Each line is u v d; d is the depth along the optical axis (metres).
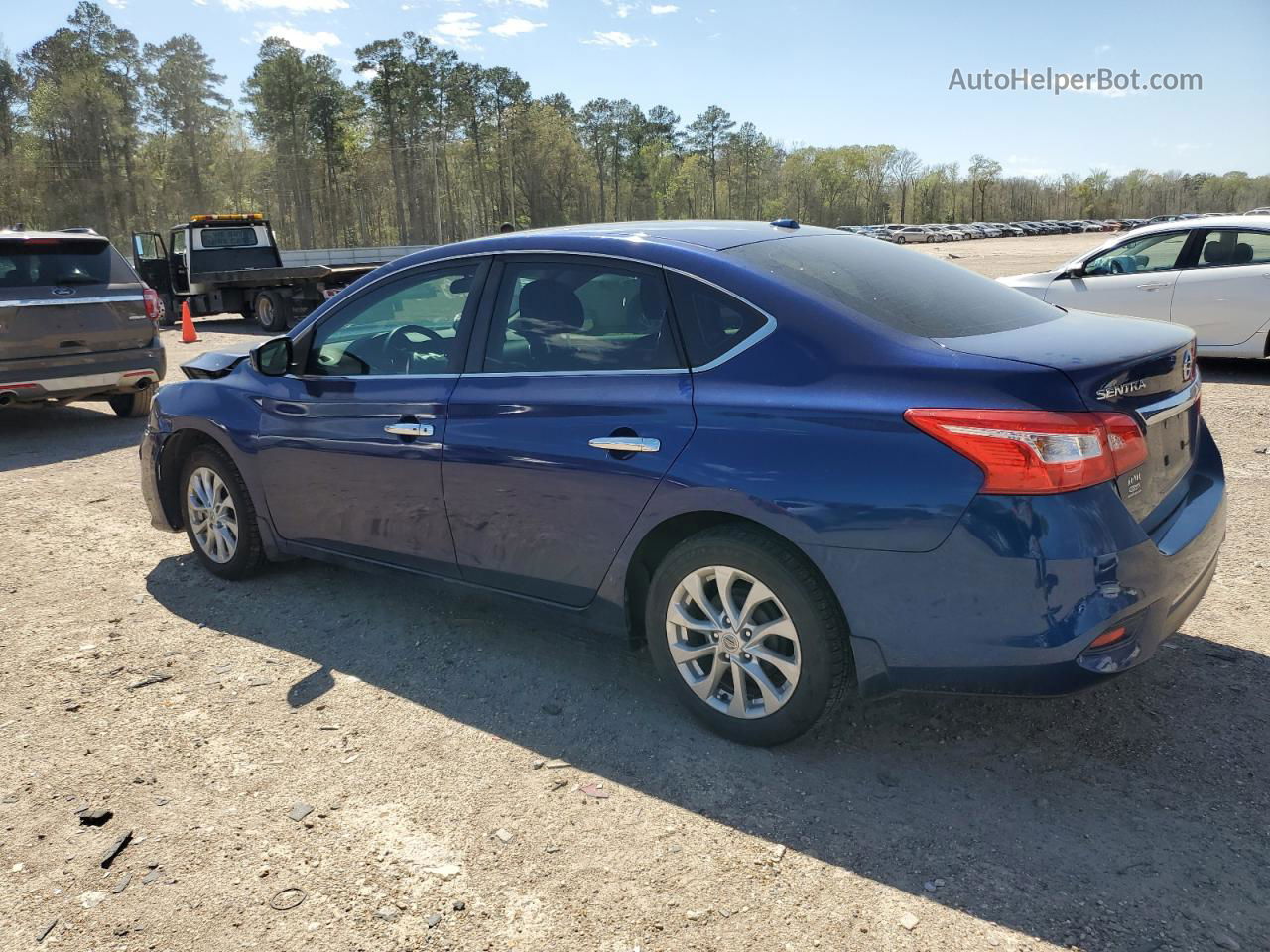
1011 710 3.19
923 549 2.51
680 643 3.05
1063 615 2.42
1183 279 9.34
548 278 3.32
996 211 160.38
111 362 8.50
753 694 2.97
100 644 3.94
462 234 126.94
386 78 113.06
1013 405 2.42
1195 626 3.79
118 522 5.76
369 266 18.16
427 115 114.75
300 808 2.75
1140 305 9.62
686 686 3.07
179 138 98.88
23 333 7.91
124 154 95.88
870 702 3.26
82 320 8.26
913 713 3.19
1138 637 2.56
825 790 2.77
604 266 3.19
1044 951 2.13
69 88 89.94
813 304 2.80
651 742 3.06
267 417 4.15
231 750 3.08
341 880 2.44
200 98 99.31
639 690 3.41
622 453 2.99
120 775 2.94
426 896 2.37
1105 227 107.12
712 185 147.50
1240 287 9.01
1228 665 3.44
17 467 7.37
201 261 19.41
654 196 142.75
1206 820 2.58
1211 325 9.23
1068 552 2.39
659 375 2.99
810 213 150.50
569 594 3.30
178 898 2.38
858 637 2.66
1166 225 9.62
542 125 119.62
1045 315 3.18
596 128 137.75
